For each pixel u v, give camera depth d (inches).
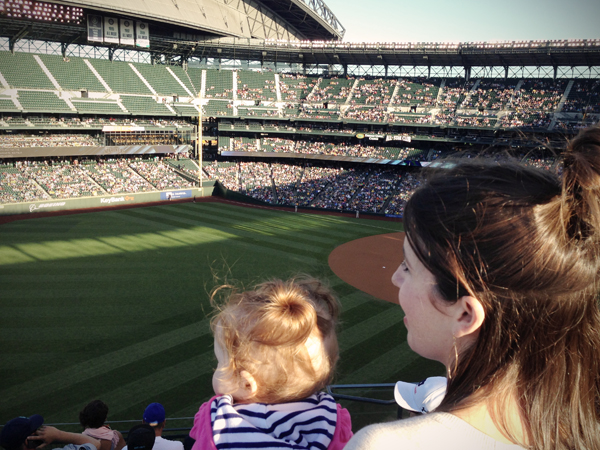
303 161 2726.4
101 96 2428.6
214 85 2837.1
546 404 38.7
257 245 1526.8
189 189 2423.7
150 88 2620.6
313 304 60.1
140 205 2207.2
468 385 40.4
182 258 1338.6
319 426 51.7
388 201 2246.6
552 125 2207.2
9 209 1891.0
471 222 37.8
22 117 2199.8
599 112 2226.9
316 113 2731.3
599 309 40.6
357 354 785.6
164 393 655.1
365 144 2669.8
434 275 40.7
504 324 38.9
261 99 2815.0
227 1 2630.4
